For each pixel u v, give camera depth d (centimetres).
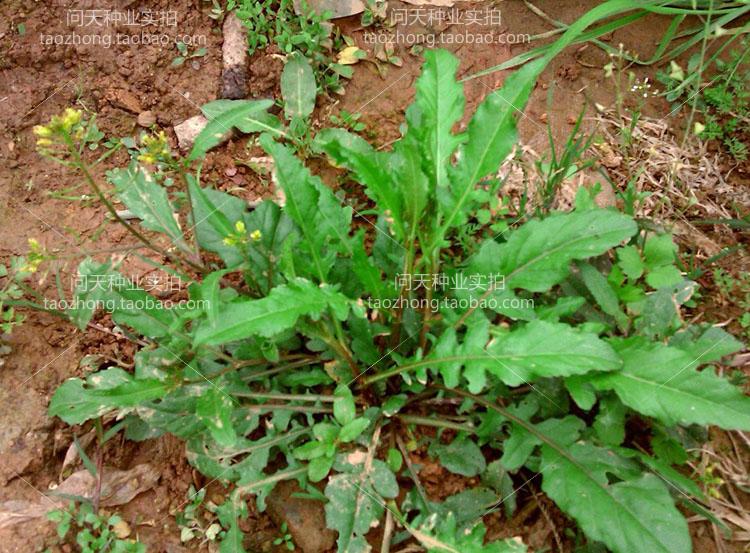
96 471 32
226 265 34
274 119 39
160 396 29
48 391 34
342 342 30
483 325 29
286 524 31
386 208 27
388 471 30
